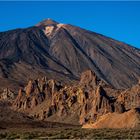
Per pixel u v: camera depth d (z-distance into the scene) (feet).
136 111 375.66
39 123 394.32
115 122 370.94
